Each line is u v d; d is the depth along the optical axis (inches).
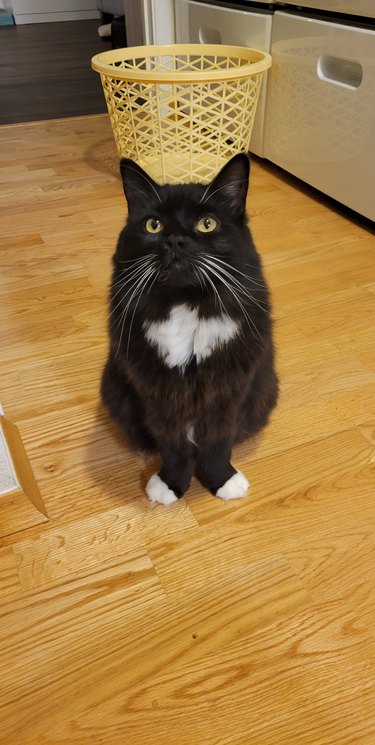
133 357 34.6
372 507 40.6
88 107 118.7
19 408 49.4
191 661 32.4
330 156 73.3
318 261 67.5
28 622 34.4
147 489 41.6
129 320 33.5
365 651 32.6
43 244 71.7
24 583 36.4
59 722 30.1
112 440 46.7
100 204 81.0
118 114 78.3
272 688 31.2
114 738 29.5
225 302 32.0
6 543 38.8
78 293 63.1
